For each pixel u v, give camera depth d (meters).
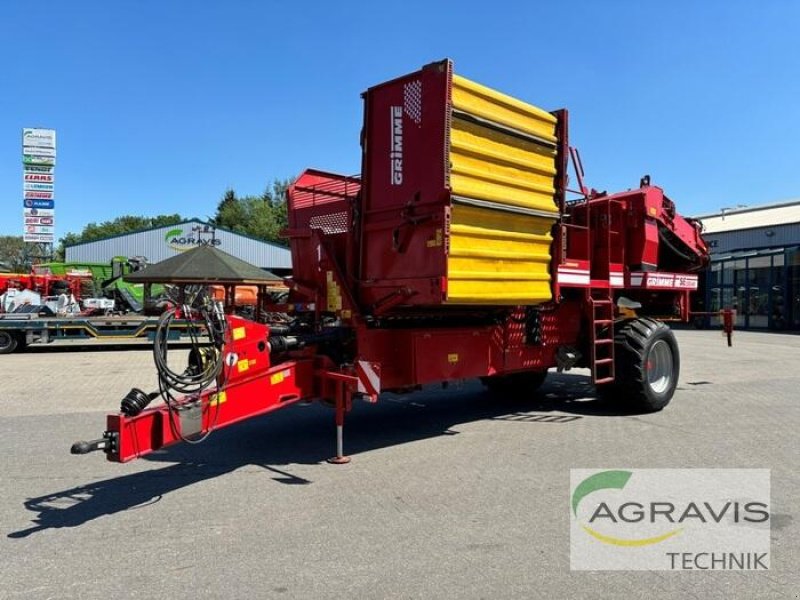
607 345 8.46
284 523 4.53
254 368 5.68
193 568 3.81
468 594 3.47
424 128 5.78
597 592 3.50
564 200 7.04
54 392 10.52
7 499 5.09
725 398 9.72
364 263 6.46
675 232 9.85
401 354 6.72
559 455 6.31
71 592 3.52
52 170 32.75
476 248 6.00
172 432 4.97
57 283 22.78
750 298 31.41
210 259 8.97
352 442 6.95
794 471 5.72
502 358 7.58
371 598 3.43
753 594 3.48
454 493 5.16
